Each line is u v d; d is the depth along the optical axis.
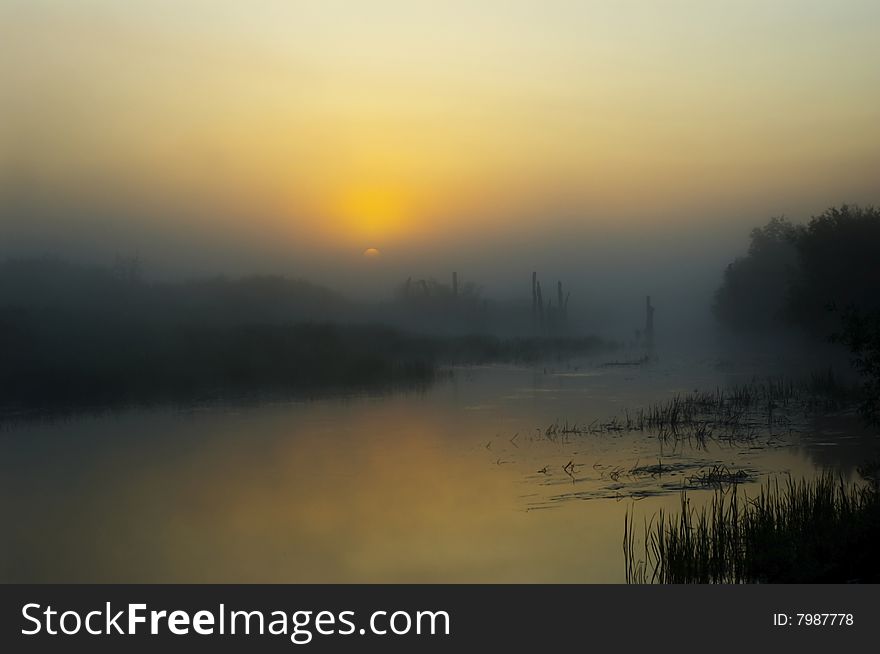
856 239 47.34
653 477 17.47
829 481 14.46
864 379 34.16
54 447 22.09
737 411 27.17
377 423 26.09
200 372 36.78
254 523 14.50
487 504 15.52
